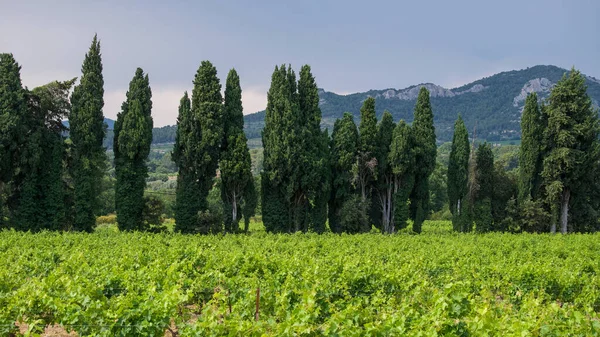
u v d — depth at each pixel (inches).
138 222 1595.7
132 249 894.4
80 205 1540.4
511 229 1887.3
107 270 616.7
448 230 1987.0
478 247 1104.8
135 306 432.5
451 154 1946.4
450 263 825.5
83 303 422.3
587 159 1835.6
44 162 1557.6
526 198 1872.5
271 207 1673.2
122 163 1583.4
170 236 1257.4
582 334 388.8
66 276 518.3
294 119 1694.1
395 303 528.7
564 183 1847.9
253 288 505.0
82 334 405.1
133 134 1573.6
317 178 1684.3
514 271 688.4
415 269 733.3
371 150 1801.2
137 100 1612.9
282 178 1672.0
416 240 1294.3
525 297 582.9
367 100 1822.1
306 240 1210.0
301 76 1818.4
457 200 1934.1
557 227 1900.8
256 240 1173.7
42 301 448.1
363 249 1021.2
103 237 1176.2
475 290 638.5
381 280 596.1
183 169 1642.5
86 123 1555.1
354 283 596.4
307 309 391.2
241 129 1712.6
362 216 1679.4
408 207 1865.2
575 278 669.9
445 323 367.9
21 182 1541.6
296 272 633.6
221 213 1590.8
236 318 408.2
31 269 714.2
